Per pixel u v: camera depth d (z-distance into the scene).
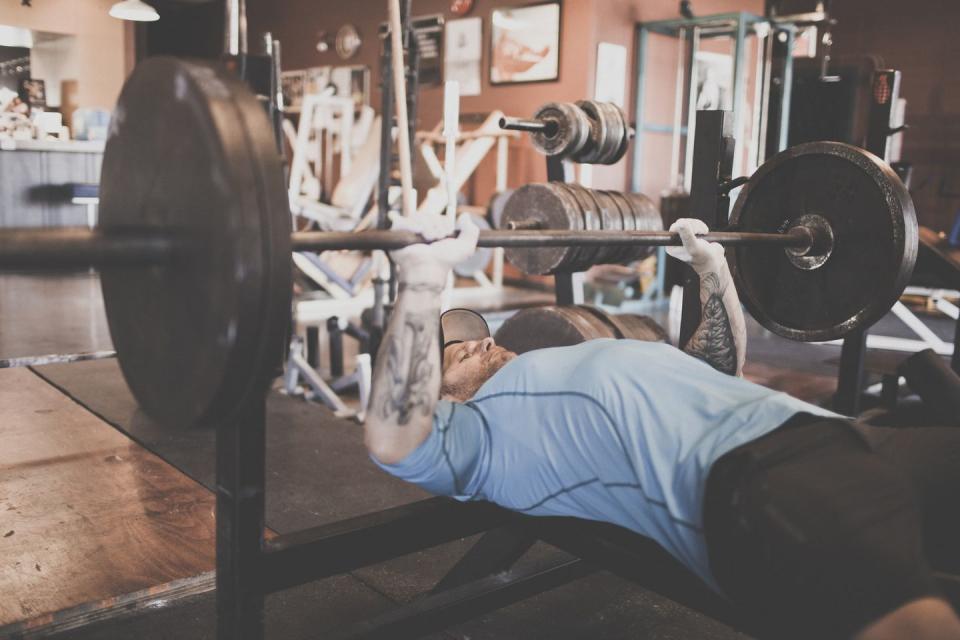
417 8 8.43
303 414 3.32
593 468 1.35
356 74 9.26
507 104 7.74
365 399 3.55
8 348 4.23
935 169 8.51
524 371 1.47
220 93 1.07
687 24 6.94
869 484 1.17
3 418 3.08
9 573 1.93
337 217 6.54
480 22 7.84
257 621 1.39
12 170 7.26
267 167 1.05
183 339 1.16
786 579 1.11
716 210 2.30
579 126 2.87
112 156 1.26
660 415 1.30
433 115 8.41
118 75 9.84
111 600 1.83
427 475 1.38
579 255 2.78
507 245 1.51
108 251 1.09
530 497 1.45
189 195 1.09
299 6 9.90
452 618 1.65
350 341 5.29
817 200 2.26
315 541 1.44
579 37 7.11
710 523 1.18
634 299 7.25
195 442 2.88
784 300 2.38
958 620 1.06
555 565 1.83
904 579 1.08
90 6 9.53
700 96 7.89
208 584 1.95
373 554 1.53
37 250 1.03
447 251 1.35
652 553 1.47
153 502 2.37
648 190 7.78
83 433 2.94
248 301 1.05
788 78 7.29
